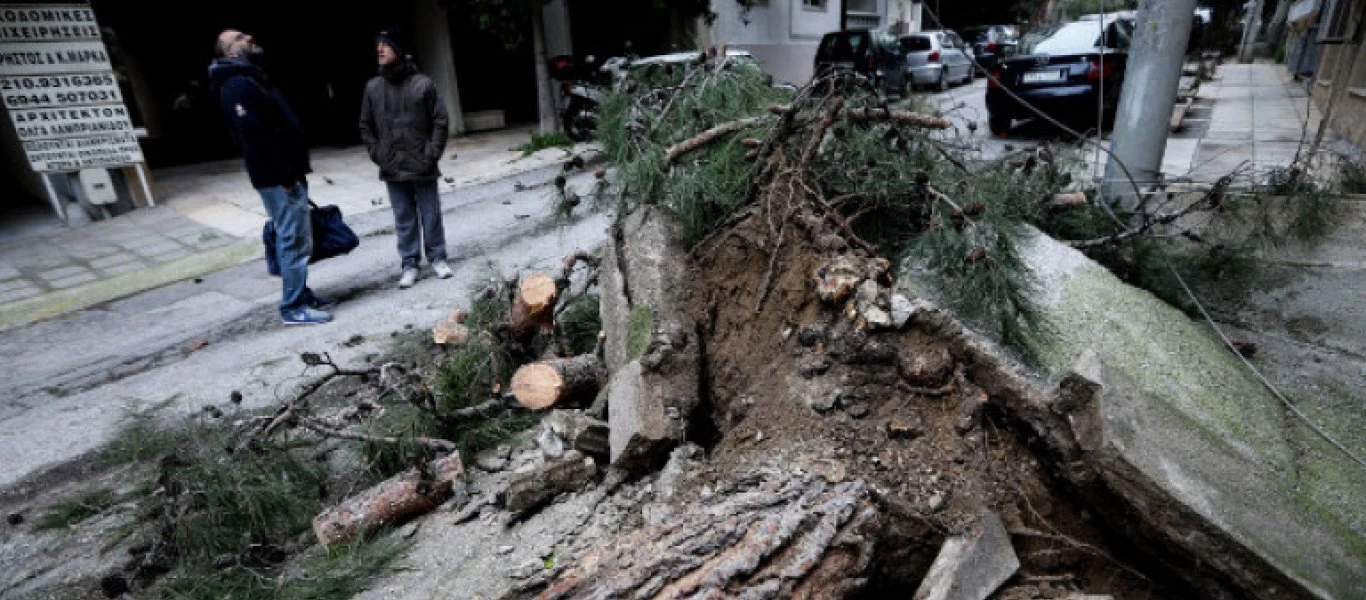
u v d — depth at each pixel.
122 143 7.37
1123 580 1.98
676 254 3.01
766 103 3.61
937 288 2.51
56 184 7.26
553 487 2.41
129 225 7.16
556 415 2.61
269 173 4.11
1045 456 2.04
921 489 2.04
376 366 3.41
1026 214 3.43
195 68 12.77
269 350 4.16
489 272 4.19
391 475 2.83
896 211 3.08
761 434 2.35
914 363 2.24
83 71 6.98
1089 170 5.20
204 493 2.51
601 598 1.67
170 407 3.53
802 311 2.57
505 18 9.69
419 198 4.99
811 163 3.07
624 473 2.44
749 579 1.68
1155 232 3.93
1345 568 1.77
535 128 12.56
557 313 3.71
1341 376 2.76
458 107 12.09
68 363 4.20
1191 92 10.41
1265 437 2.24
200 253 6.23
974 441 2.13
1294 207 3.76
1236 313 3.38
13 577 2.47
